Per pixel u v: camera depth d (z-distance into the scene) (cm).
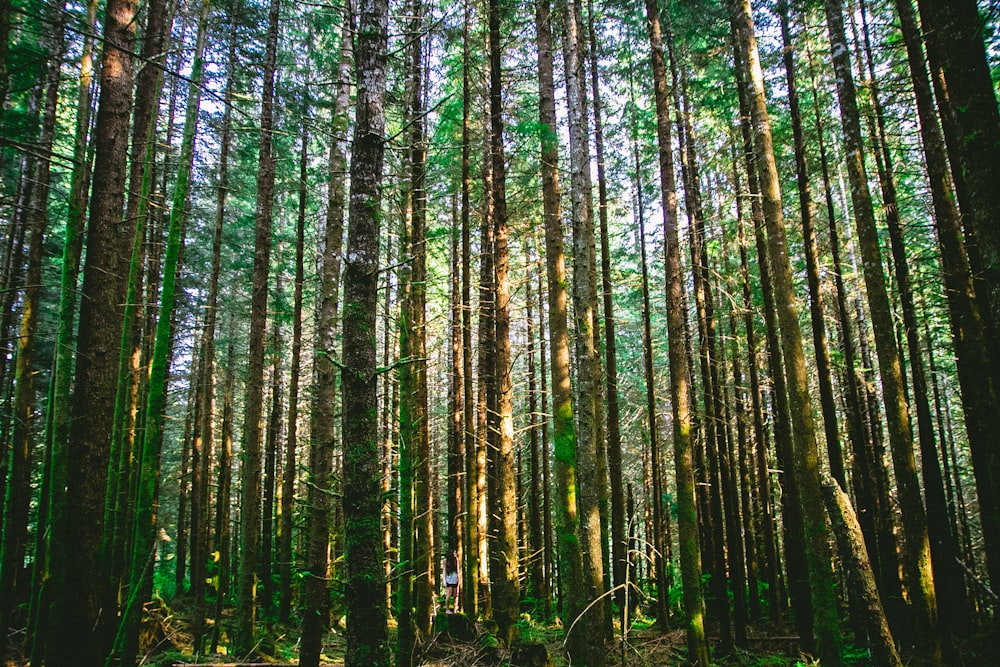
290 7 1302
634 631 1320
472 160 1374
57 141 1356
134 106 880
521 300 2205
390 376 1775
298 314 1578
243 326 2220
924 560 865
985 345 772
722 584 1141
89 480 668
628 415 2062
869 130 1183
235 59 1265
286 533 1560
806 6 1138
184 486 1986
